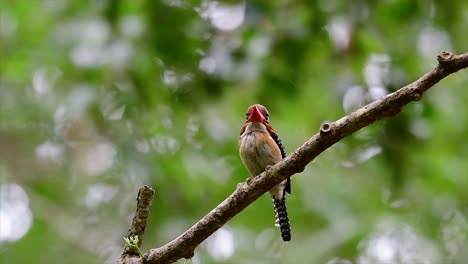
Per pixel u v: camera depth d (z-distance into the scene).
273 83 10.98
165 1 10.71
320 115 12.33
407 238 14.73
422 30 11.97
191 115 12.30
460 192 14.60
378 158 11.26
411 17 11.54
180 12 10.80
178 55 10.88
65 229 15.60
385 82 11.22
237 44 11.00
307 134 12.64
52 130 14.69
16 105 14.31
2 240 15.52
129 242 5.54
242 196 5.31
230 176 13.40
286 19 10.98
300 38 10.80
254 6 10.74
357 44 11.23
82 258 15.18
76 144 14.81
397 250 14.46
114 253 15.24
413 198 14.88
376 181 14.84
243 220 14.75
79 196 15.80
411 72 11.79
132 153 12.30
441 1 10.85
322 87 12.03
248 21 10.71
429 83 4.86
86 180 15.29
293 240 14.62
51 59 12.91
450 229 15.11
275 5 11.12
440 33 12.11
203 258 14.25
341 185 14.84
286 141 13.52
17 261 15.32
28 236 15.64
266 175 5.23
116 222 15.54
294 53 10.89
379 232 14.56
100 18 11.61
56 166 15.74
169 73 11.66
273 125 13.40
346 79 11.16
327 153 14.96
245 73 10.56
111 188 15.68
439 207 14.88
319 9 10.98
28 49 13.83
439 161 13.83
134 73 11.47
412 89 4.85
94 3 11.65
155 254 5.45
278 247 14.67
